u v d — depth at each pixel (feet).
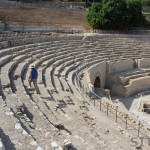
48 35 145.38
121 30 195.21
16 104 55.21
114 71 146.30
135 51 164.55
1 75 74.38
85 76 110.32
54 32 166.91
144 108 114.42
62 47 135.74
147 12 256.32
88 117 64.18
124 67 151.74
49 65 106.32
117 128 62.28
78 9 221.25
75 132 53.21
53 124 53.11
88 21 195.31
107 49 156.76
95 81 136.05
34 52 112.98
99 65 133.28
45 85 82.48
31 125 46.96
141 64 157.69
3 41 110.01
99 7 192.95
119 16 189.26
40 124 49.24
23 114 51.31
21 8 193.57
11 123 43.93
